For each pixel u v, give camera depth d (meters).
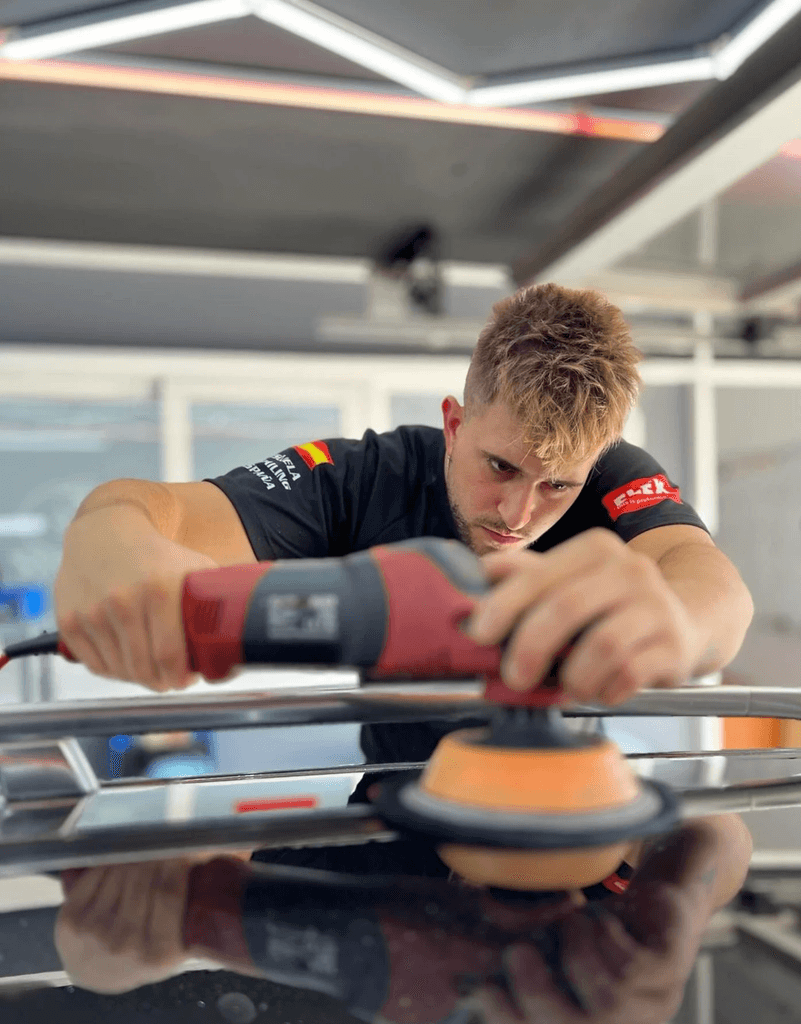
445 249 4.96
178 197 4.12
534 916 0.33
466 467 1.08
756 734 0.66
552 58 2.72
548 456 0.97
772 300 4.11
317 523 1.14
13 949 0.31
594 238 3.32
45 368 4.62
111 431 4.87
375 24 2.54
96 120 3.37
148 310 4.87
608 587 0.42
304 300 5.08
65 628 0.58
